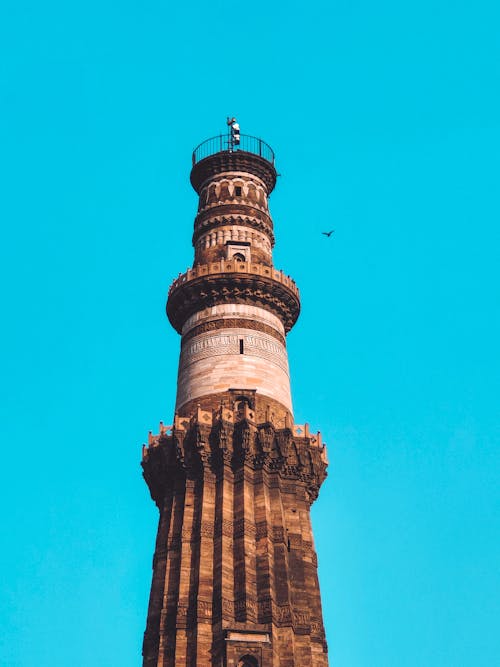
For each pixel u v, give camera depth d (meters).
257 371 67.06
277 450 62.66
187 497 60.34
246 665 51.19
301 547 59.09
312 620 56.28
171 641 53.53
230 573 55.69
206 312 71.19
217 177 81.88
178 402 67.44
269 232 79.56
